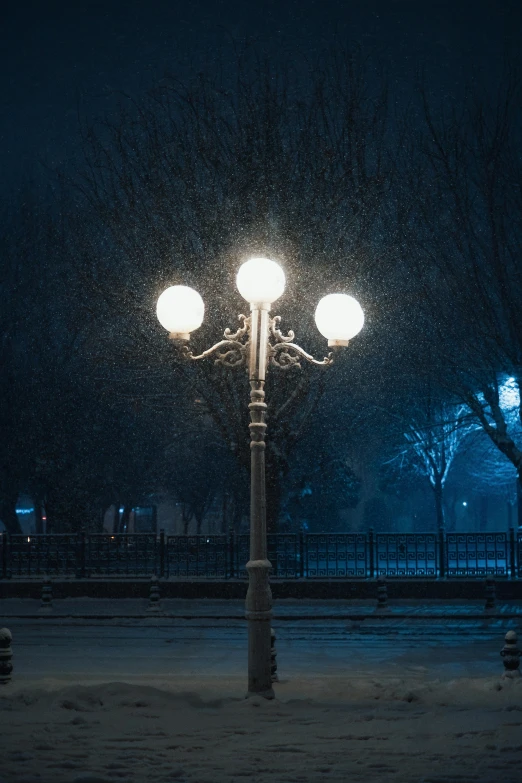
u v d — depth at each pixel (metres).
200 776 6.21
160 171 28.31
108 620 22.94
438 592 25.58
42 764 6.60
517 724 8.34
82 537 27.47
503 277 27.44
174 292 11.02
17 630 21.34
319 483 51.56
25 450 42.09
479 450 54.53
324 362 11.30
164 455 52.72
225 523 54.16
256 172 27.95
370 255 28.12
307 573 26.56
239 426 28.38
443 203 28.28
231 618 23.05
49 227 30.25
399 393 38.72
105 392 32.19
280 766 6.55
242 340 27.66
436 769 6.43
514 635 11.65
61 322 41.56
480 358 28.81
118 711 9.24
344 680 12.79
